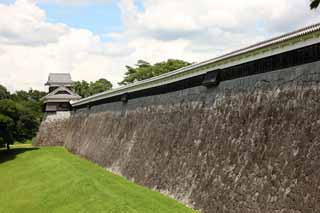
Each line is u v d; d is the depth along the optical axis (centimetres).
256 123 1838
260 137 1773
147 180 2847
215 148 2139
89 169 3878
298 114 1573
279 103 1712
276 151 1638
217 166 2056
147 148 3106
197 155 2305
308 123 1502
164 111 3025
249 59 1953
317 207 1345
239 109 2022
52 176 3669
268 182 1628
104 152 4256
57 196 2852
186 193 2256
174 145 2655
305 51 1588
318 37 1483
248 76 2009
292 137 1566
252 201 1688
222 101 2220
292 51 1667
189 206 2158
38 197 2983
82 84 11719
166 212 2030
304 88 1577
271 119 1738
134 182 3056
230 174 1914
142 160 3108
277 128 1678
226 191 1897
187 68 2617
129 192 2588
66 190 2923
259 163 1723
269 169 1645
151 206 2161
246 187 1759
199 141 2344
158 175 2709
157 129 3058
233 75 2156
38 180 3681
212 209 1955
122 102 4166
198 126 2420
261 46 1820
